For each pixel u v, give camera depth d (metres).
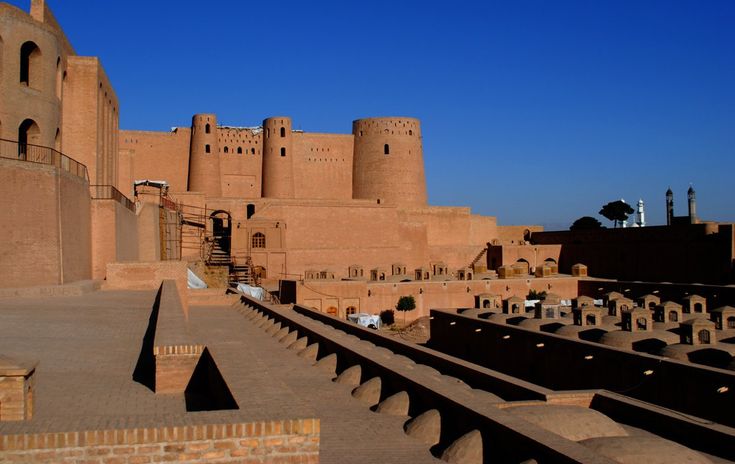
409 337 39.41
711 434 10.63
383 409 10.01
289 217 56.28
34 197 19.95
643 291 40.41
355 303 44.81
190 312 25.95
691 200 67.56
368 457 7.85
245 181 65.62
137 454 5.69
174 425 5.82
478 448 7.82
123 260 28.28
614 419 12.11
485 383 13.24
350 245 58.25
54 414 8.34
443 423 8.77
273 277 54.31
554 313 27.25
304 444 6.01
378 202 60.88
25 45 23.78
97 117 28.64
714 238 49.91
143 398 9.41
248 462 5.89
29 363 7.40
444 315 31.81
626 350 19.45
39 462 5.54
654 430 11.50
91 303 18.89
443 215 67.12
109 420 5.96
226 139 65.25
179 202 53.28
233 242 53.72
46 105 24.22
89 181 26.27
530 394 12.12
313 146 68.19
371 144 68.25
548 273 51.78
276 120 65.44
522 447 7.26
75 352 12.30
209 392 9.45
